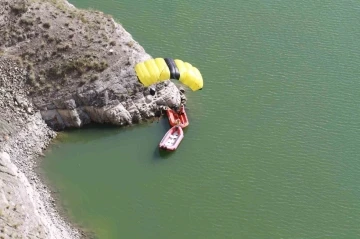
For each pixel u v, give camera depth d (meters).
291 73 80.38
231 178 68.69
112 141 71.25
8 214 57.22
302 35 85.56
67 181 66.94
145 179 68.25
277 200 67.12
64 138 70.56
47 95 71.38
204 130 73.00
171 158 70.19
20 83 71.62
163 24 85.00
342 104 77.25
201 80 72.56
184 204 66.12
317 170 70.19
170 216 65.06
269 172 69.50
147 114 73.19
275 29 86.00
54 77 72.19
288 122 74.69
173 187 67.62
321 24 87.38
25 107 70.50
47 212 63.22
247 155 70.94
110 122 72.00
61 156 69.12
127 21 84.81
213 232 64.12
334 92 78.62
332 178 69.56
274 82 79.06
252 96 77.12
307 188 68.38
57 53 73.25
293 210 66.38
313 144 72.62
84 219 63.78
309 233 64.69
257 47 83.31
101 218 64.19
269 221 65.31
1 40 73.75
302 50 83.50
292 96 77.56
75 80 72.00
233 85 78.19
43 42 73.75
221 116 74.56
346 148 72.56
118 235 63.03
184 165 69.69
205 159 70.31
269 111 75.62
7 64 72.19
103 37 75.44
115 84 72.56
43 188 65.62
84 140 70.94
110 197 66.19
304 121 74.94
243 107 75.81
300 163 70.62
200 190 67.50
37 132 69.81
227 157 70.62
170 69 70.81
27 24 74.62
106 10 85.88
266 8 88.75
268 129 73.69
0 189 59.50
